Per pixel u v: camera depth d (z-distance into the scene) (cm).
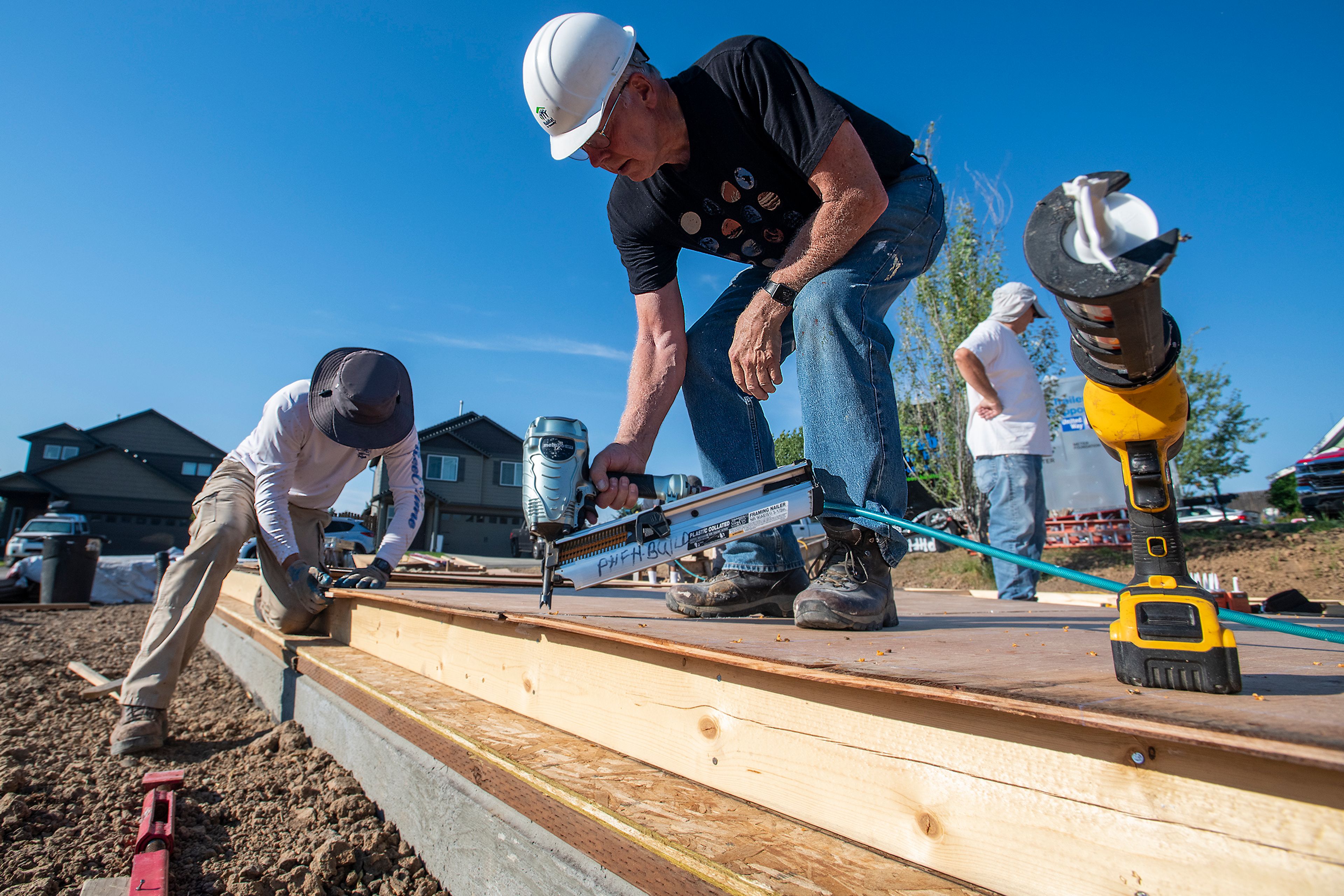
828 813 104
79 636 667
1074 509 926
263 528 308
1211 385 2034
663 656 137
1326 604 334
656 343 240
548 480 196
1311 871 63
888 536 170
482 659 200
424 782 166
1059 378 962
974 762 89
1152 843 73
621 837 108
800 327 185
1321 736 59
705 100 195
